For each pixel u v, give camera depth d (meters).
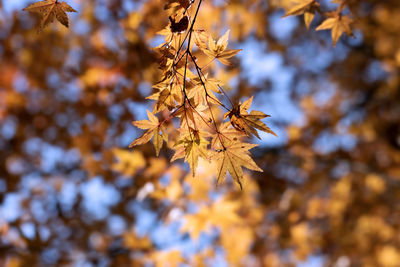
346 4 1.68
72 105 4.28
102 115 4.02
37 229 4.20
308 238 5.32
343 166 5.84
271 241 4.99
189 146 1.30
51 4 1.33
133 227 3.97
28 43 4.36
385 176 5.78
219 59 1.34
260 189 5.14
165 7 1.29
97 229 4.52
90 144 4.07
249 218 4.54
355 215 5.81
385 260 5.57
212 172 3.40
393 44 6.50
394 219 5.94
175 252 3.74
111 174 3.71
